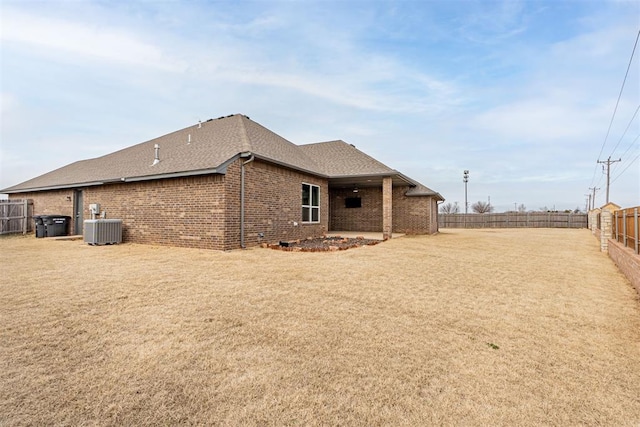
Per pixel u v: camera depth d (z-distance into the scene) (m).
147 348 3.28
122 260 8.24
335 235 16.61
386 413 2.33
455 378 2.83
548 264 8.96
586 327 4.11
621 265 8.20
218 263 7.91
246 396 2.50
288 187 13.09
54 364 2.94
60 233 15.19
